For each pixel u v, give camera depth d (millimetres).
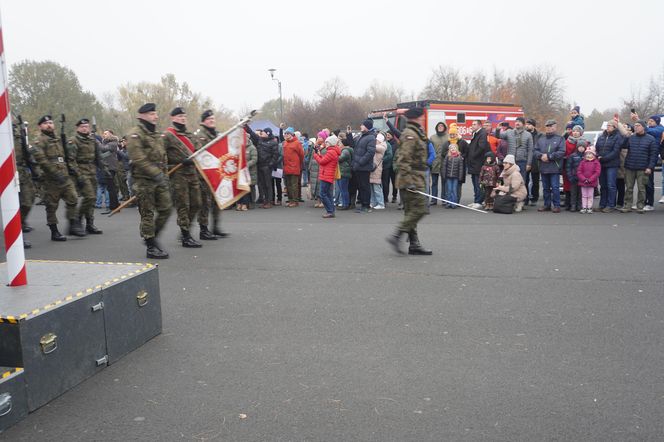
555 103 49875
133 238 9500
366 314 5008
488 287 5816
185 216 8273
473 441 2887
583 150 11344
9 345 3197
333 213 11594
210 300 5535
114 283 3990
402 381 3619
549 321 4742
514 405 3268
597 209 11852
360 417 3156
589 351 4074
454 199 12695
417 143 7211
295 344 4316
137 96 48375
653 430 2971
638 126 10922
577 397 3355
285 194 16984
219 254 7793
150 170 7281
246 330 4656
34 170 9406
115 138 14250
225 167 8266
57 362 3441
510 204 11508
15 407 3137
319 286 5980
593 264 6773
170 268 6949
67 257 7793
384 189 13539
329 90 60594
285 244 8492
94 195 10094
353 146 13328
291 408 3281
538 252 7531
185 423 3133
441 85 58219
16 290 3746
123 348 4105
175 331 4668
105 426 3113
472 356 4016
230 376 3752
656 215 10875
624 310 5004
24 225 10242
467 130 24516
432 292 5672
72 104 46438
